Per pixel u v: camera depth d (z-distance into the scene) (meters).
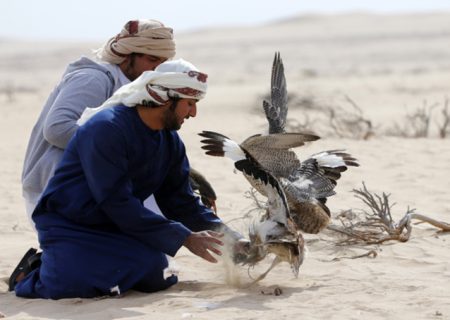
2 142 27.64
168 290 9.78
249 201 15.01
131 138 9.21
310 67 101.94
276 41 165.25
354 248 11.39
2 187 17.88
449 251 11.11
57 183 9.51
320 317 8.27
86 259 9.35
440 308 8.46
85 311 8.82
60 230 9.46
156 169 9.56
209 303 8.95
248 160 8.96
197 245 9.21
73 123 9.95
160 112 9.24
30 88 66.75
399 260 10.69
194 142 24.55
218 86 61.50
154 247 9.30
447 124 27.02
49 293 9.43
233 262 9.69
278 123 9.86
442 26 170.62
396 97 42.75
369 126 24.62
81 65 10.53
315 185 9.61
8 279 10.62
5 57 164.62
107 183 9.10
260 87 56.00
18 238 13.08
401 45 139.62
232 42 171.00
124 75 10.45
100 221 9.45
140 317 8.41
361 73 77.00
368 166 18.52
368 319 8.18
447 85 48.38
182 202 10.03
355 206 14.31
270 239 9.13
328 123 28.17
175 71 9.09
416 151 20.56
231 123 31.92
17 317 8.67
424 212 13.80
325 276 10.05
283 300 8.99
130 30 10.32
